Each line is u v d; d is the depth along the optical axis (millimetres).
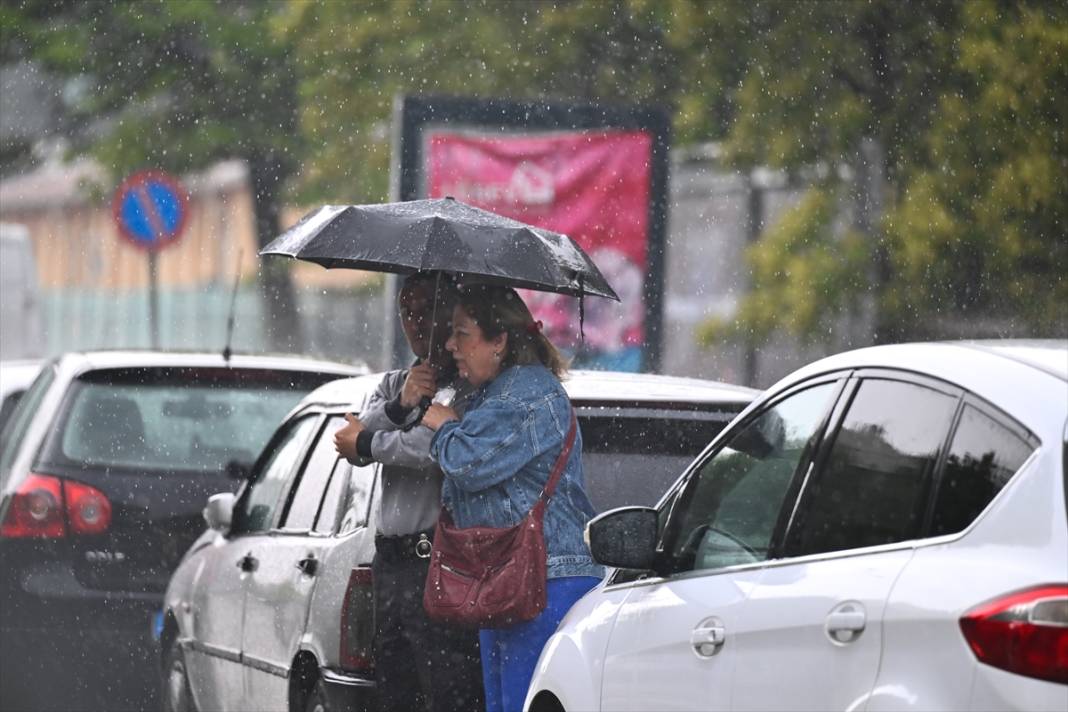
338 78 68500
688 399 21750
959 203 47812
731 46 54406
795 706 12891
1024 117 47312
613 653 15945
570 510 20203
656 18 57812
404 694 21438
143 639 31938
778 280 52188
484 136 47406
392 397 21969
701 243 67312
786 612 13258
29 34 83312
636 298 48094
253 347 113438
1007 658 11156
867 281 50531
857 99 50469
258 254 22141
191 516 32250
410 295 21891
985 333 48594
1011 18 47781
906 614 11961
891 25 50281
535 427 20031
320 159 76625
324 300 113062
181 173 82875
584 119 47594
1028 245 47531
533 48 64625
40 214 142250
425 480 21250
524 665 20094
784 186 59312
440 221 20891
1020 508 11742
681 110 59031
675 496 16016
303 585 22969
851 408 13930
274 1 81625
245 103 82312
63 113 85000
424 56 67188
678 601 15023
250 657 24781
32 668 31812
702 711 14141
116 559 32000
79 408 32625
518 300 20781
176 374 33094
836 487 13648
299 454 25266
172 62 82750
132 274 130000
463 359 20594
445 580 19953
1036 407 12109
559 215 47656
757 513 14602
